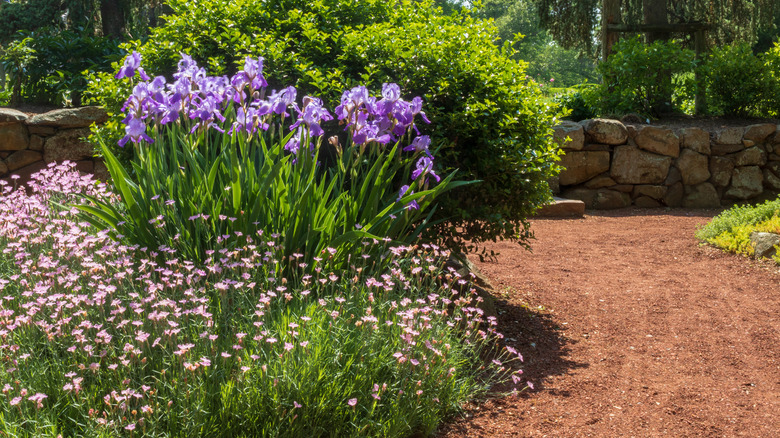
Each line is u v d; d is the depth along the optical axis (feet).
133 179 15.97
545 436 10.29
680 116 41.39
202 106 12.30
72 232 11.82
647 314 17.38
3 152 31.86
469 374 12.44
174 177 12.42
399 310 11.27
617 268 22.74
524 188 16.58
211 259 10.69
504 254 24.56
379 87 16.16
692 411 11.49
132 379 8.61
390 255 12.39
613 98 41.27
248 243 11.28
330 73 16.11
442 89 15.84
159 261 11.65
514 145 15.89
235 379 8.65
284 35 17.60
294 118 16.22
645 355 14.39
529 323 16.26
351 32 17.06
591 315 17.21
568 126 36.91
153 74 17.65
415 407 9.66
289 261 11.47
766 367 13.76
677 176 37.24
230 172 12.22
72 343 9.18
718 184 37.32
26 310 10.15
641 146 37.06
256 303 10.41
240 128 12.68
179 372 8.59
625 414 11.27
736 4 45.52
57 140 32.24
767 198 37.22
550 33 47.80
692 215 34.50
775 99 40.01
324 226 11.83
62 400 8.39
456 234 16.24
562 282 20.59
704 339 15.48
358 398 9.40
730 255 24.09
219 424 8.34
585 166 37.14
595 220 33.32
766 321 16.81
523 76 17.10
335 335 9.81
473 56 16.49
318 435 8.81
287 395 8.58
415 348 10.25
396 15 18.58
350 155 12.96
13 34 57.26
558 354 14.25
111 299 9.86
